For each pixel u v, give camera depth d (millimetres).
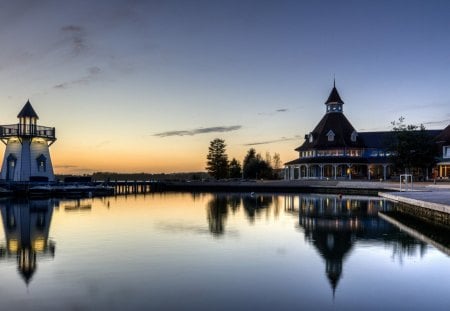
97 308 13141
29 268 17719
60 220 34750
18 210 44406
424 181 78375
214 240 24297
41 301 13719
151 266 18031
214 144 136875
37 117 69500
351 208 45000
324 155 95750
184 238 25016
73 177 81125
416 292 14539
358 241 23891
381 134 100875
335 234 26453
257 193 81250
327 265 18203
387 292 14539
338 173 94375
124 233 27094
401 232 27328
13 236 26141
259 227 29750
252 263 18547
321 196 68312
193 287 15102
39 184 68125
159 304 13477
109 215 38844
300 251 21109
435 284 15414
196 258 19500
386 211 41594
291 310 13000
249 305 13398
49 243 23531
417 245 22609
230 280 15969
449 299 13852
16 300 13820
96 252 20891
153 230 28438
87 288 15000
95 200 62125
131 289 14883
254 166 126375
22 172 68500
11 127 68375
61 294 14391
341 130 98000
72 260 19125
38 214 39969
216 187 100125
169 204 53156
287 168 107688
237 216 37219
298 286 15227
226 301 13742
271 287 15141
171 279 16062
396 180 83938
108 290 14781
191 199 64312
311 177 95312
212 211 42281
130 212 41812
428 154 78938
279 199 61250
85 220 34688
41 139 71250
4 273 16969
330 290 14797
